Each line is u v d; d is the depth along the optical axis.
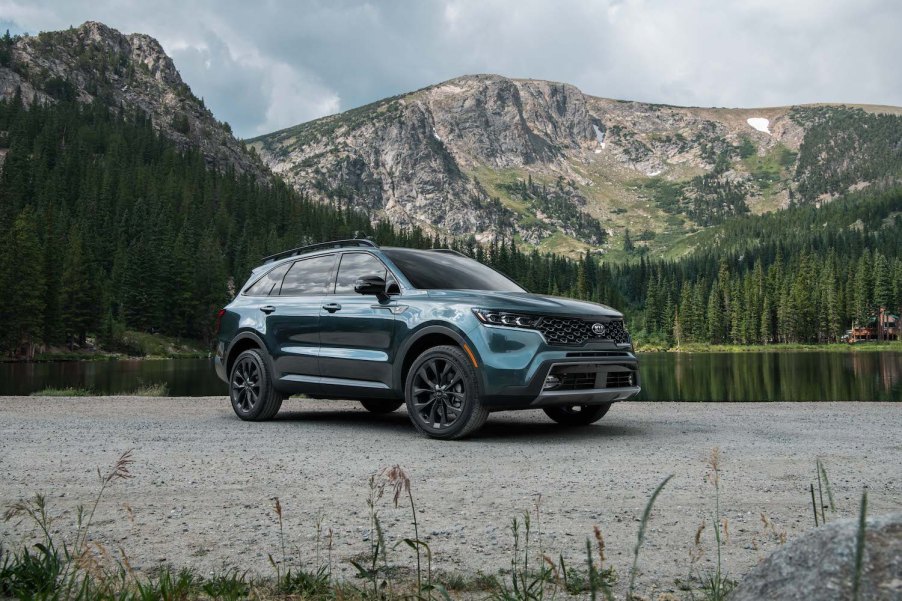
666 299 166.88
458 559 2.78
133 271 98.31
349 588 2.36
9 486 4.33
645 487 4.24
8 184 136.88
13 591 2.21
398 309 7.04
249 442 6.37
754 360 80.75
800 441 6.37
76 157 167.38
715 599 2.17
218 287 109.00
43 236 103.44
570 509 3.67
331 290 7.86
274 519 3.47
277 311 8.20
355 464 5.12
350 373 7.39
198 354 96.56
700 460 5.27
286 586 2.37
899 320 145.25
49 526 3.31
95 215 129.00
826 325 145.00
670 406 10.77
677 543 3.00
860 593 1.08
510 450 5.81
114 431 7.29
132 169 176.88
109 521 3.44
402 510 3.65
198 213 152.62
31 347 75.31
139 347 91.62
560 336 6.44
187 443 6.31
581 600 2.28
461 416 6.41
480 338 6.38
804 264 171.75
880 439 6.50
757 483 4.36
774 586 1.24
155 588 2.24
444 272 7.56
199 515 3.56
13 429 7.49
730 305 153.25
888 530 1.21
